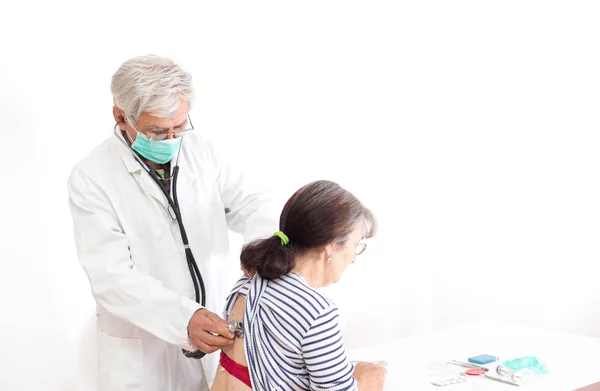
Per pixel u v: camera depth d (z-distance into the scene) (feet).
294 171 9.98
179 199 6.59
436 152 11.04
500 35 10.32
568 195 9.69
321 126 10.19
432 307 11.22
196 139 7.09
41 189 8.15
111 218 6.33
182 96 6.02
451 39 10.85
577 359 6.77
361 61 10.46
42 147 8.15
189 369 6.64
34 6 8.07
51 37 8.18
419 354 7.11
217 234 6.85
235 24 9.48
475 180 10.76
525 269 10.20
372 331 10.69
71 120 8.34
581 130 9.52
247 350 5.11
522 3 10.03
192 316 5.76
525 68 10.06
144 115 5.99
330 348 4.88
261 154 9.71
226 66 9.41
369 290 10.61
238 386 5.37
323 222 5.11
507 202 10.37
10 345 7.98
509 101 10.28
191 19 9.15
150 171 6.43
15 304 8.00
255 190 7.18
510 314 10.41
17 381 8.04
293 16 9.92
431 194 11.08
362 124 10.50
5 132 7.91
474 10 10.58
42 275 8.16
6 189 7.93
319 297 5.03
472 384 6.14
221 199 7.19
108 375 6.45
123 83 5.92
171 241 6.51
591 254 9.50
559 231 9.80
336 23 10.25
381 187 10.68
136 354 6.39
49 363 8.24
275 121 9.81
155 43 8.90
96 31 8.49
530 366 6.46
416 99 10.90
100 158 6.53
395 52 10.71
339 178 10.35
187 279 6.55
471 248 10.85
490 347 7.26
